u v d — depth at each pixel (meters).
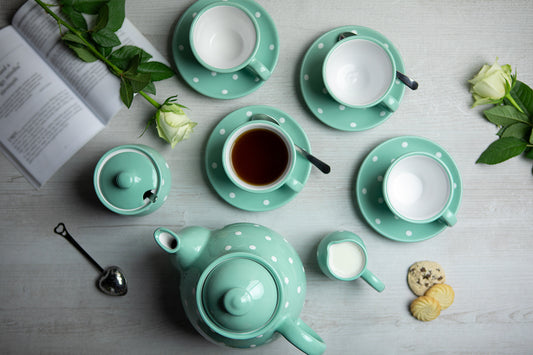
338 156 0.95
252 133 0.91
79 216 0.95
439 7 0.96
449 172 0.89
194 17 0.91
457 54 0.96
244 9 0.88
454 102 0.96
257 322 0.79
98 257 0.95
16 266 0.95
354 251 0.90
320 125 0.95
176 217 0.95
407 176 0.92
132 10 0.94
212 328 0.79
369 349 0.95
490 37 0.96
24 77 0.92
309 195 0.95
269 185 0.90
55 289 0.95
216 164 0.92
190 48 0.92
